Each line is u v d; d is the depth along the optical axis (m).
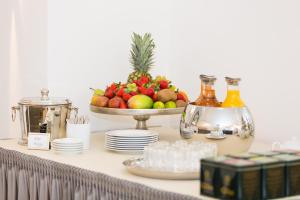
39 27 2.57
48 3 2.51
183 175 1.62
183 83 2.89
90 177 1.76
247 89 2.60
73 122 2.18
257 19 2.53
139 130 2.24
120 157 2.03
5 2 2.82
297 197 1.44
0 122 2.93
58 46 2.56
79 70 2.64
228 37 2.65
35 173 2.02
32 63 2.63
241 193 1.33
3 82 2.88
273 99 2.49
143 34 2.85
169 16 2.95
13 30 2.77
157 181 1.64
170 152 1.68
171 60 2.95
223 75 2.69
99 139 2.45
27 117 2.21
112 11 2.73
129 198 1.62
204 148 1.72
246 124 1.92
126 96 2.26
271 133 2.51
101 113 2.30
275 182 1.40
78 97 2.64
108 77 2.74
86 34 2.65
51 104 2.19
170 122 2.93
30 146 2.16
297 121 2.39
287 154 1.50
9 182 2.15
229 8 2.64
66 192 1.88
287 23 2.40
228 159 1.42
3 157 2.19
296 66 2.38
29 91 2.67
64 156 2.04
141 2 2.84
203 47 2.78
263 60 2.51
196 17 2.81
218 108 1.92
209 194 1.40
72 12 2.60
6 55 2.84
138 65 2.50
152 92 2.28
